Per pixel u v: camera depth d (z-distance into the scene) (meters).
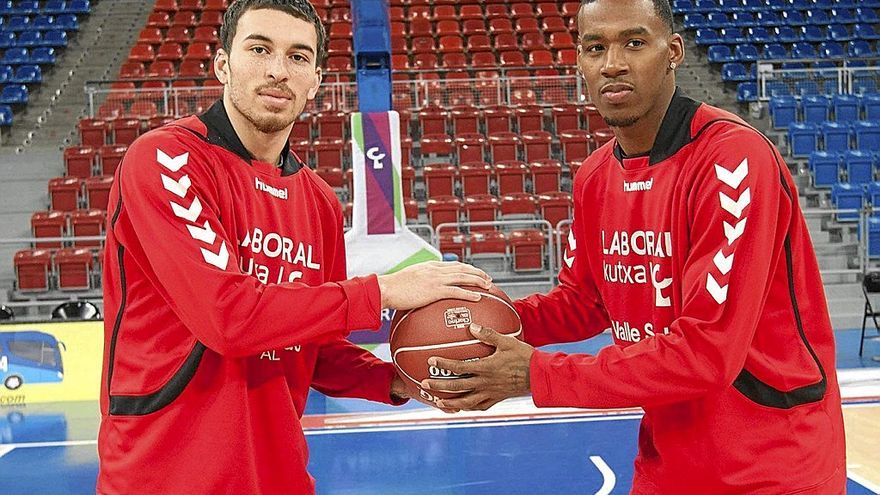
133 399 2.10
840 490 2.19
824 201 12.34
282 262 2.29
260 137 2.25
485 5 18.38
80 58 16.73
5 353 8.06
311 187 2.46
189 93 14.12
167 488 2.08
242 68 2.17
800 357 2.13
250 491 2.11
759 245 1.98
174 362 2.09
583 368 2.05
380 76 7.19
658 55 2.14
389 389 2.55
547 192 12.26
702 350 1.95
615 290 2.38
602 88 2.17
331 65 15.39
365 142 6.92
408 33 17.27
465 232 11.55
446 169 12.34
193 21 17.50
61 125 14.98
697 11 17.88
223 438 2.09
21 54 16.30
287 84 2.18
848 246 11.50
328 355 2.64
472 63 16.11
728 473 2.10
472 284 2.31
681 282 2.16
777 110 14.36
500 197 11.82
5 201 12.60
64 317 8.66
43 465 5.80
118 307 2.17
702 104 2.22
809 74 15.31
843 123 13.53
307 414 7.16
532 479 5.20
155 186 2.05
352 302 2.11
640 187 2.25
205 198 2.12
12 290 10.54
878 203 11.88
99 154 12.84
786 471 2.07
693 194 2.10
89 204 11.81
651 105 2.17
